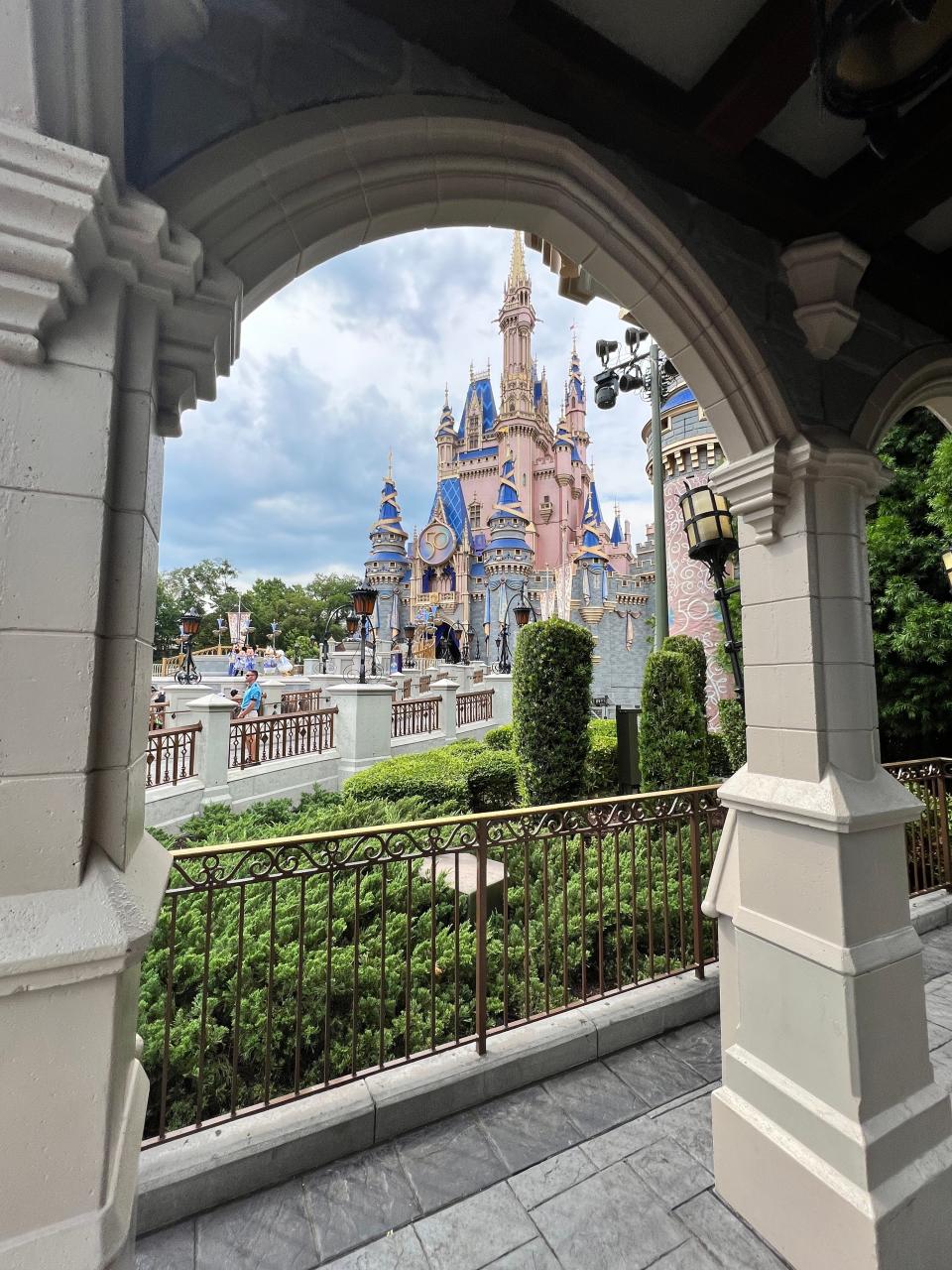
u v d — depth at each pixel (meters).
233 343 1.14
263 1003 2.36
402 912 3.30
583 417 47.47
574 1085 2.21
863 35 0.95
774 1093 1.66
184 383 1.04
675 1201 1.73
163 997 2.44
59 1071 0.79
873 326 2.08
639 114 1.44
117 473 0.90
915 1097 1.61
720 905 1.93
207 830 5.50
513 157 1.37
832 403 1.92
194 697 10.04
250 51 1.08
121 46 0.81
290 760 7.97
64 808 0.81
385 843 2.16
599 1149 1.92
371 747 8.39
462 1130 1.99
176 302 0.98
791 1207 1.54
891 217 1.76
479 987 2.21
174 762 6.63
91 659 0.83
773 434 1.79
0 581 0.78
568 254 1.69
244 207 1.06
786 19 1.24
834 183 1.77
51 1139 0.78
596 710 22.25
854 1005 1.52
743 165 1.64
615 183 1.51
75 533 0.83
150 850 1.07
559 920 3.22
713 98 1.42
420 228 1.41
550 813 2.50
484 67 1.34
